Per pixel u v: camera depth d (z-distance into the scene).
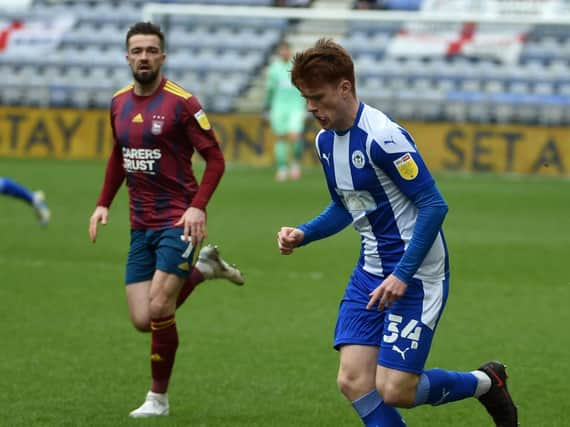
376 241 14.90
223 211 49.03
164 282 18.23
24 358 22.11
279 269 34.34
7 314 26.62
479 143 71.25
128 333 24.75
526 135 70.88
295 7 84.75
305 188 60.50
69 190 55.69
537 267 35.41
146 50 18.34
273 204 52.19
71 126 74.69
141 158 18.55
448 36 80.75
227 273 20.39
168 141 18.48
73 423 17.50
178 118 18.42
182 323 26.09
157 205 18.67
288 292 30.52
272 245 39.09
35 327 25.19
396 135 14.34
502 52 79.75
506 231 44.50
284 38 83.69
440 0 81.56
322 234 15.73
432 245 14.30
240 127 74.62
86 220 45.38
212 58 82.06
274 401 19.19
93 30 84.75
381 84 78.88
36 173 63.69
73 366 21.55
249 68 81.56
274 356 22.72
